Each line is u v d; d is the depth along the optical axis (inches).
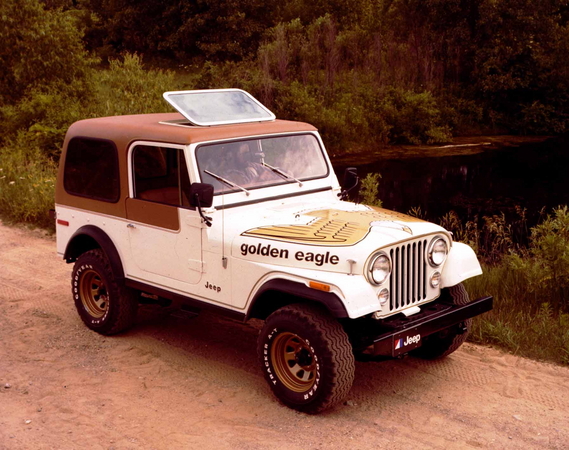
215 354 228.8
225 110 222.7
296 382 188.5
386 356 192.7
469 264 203.6
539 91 1201.4
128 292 234.4
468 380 208.2
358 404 192.4
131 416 186.1
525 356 226.4
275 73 1056.2
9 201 441.4
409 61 1189.7
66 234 251.4
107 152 226.5
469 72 1236.5
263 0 1422.2
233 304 196.2
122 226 225.8
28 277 316.2
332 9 1503.4
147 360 223.5
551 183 725.9
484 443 170.7
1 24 701.9
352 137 989.2
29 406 191.6
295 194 216.8
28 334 245.3
